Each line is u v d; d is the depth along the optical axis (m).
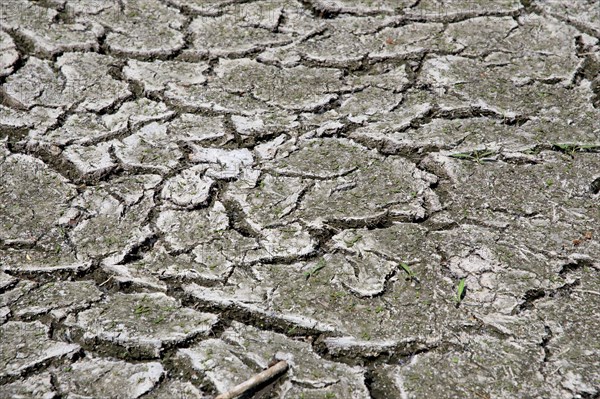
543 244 2.24
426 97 2.81
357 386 1.86
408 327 2.00
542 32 3.14
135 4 3.29
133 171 2.49
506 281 2.12
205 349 1.94
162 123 2.68
